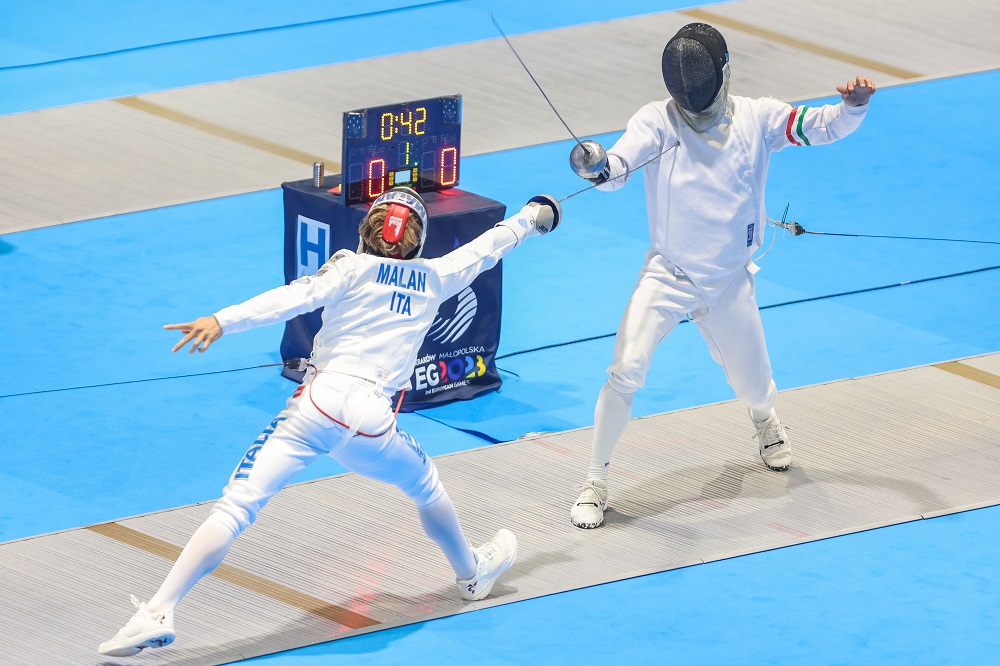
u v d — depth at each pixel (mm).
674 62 15859
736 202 16453
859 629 15062
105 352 21047
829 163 29656
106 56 34781
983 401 20172
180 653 14211
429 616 15062
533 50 35688
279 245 25016
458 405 20094
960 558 16453
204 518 16781
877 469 18297
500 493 17547
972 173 29359
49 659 14000
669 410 19953
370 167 19422
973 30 38688
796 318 23000
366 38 36688
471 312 20016
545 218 15438
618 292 23844
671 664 14367
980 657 14617
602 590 15664
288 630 14703
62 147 28781
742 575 16016
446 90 32719
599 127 30562
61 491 17422
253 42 36188
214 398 19969
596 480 17000
